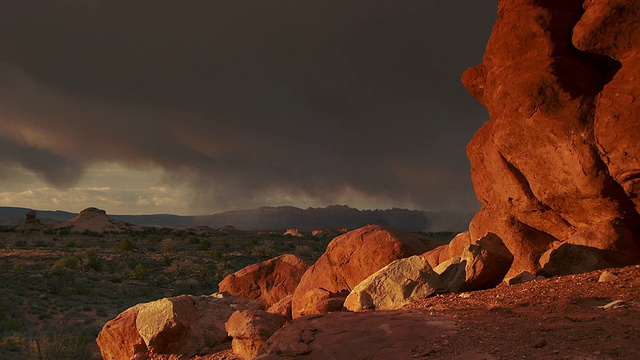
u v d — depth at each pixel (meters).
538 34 13.23
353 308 10.88
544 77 12.65
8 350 28.83
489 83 15.22
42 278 56.81
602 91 11.87
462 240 16.83
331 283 16.34
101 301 48.59
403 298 10.48
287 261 23.58
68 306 44.75
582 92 12.38
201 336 13.98
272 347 7.83
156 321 13.66
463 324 7.36
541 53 13.19
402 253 14.97
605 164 11.89
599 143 11.38
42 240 118.44
